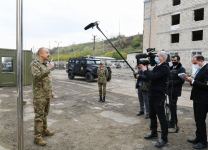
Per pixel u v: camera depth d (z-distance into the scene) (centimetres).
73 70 2491
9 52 1684
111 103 1182
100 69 1210
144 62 612
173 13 4541
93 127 764
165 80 584
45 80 587
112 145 611
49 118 866
